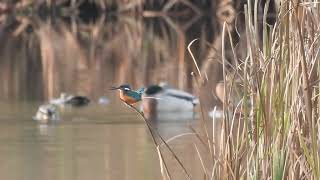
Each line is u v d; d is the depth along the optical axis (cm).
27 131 1525
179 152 1245
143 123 1612
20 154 1304
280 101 743
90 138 1439
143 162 1215
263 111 746
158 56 2783
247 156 754
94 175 1152
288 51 738
